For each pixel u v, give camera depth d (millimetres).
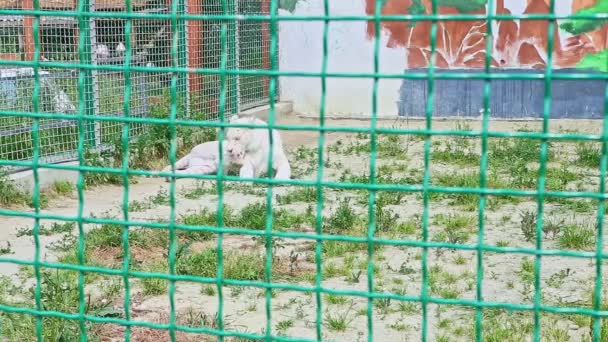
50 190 10195
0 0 9883
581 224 8484
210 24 13203
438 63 15641
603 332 5453
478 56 15383
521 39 15148
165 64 12148
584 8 14953
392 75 2764
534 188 10344
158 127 11977
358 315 6219
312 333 5855
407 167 11914
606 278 6973
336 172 11672
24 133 10117
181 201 10031
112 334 5738
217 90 13570
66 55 10375
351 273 7117
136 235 8047
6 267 7320
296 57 16125
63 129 10523
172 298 3164
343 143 13844
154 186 10906
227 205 9586
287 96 16328
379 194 10133
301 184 2939
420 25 15523
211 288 6793
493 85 15422
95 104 10852
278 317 6172
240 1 14406
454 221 8711
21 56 10016
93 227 8523
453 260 7543
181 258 7375
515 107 15414
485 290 6727
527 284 6809
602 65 15062
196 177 3055
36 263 3352
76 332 5520
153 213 9375
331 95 16109
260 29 15273
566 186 10531
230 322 6051
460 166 11891
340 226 8555
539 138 2693
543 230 8328
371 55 15844
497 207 9570
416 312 6266
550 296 6555
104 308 5957
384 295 2924
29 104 10180
